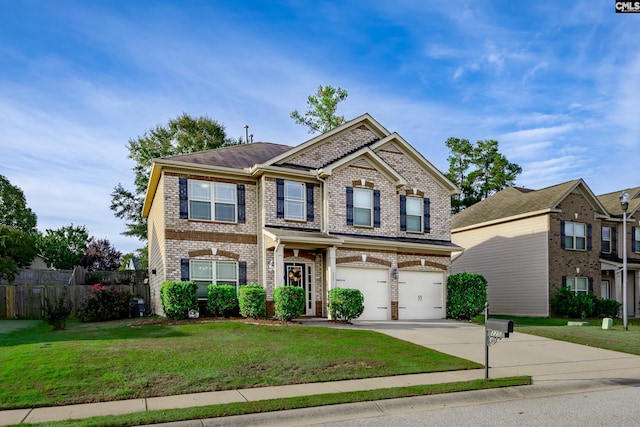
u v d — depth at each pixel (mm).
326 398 7590
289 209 19734
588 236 27156
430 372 9883
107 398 7531
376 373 9570
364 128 22375
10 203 44188
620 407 7789
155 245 21500
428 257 22109
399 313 21109
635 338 15180
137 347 10898
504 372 10148
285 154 19859
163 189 18250
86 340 12109
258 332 13703
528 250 26766
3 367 8930
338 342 12516
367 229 20844
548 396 8602
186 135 38719
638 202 30172
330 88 39625
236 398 7672
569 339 15000
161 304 18969
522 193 29922
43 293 21938
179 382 8438
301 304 17094
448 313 21922
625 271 17734
